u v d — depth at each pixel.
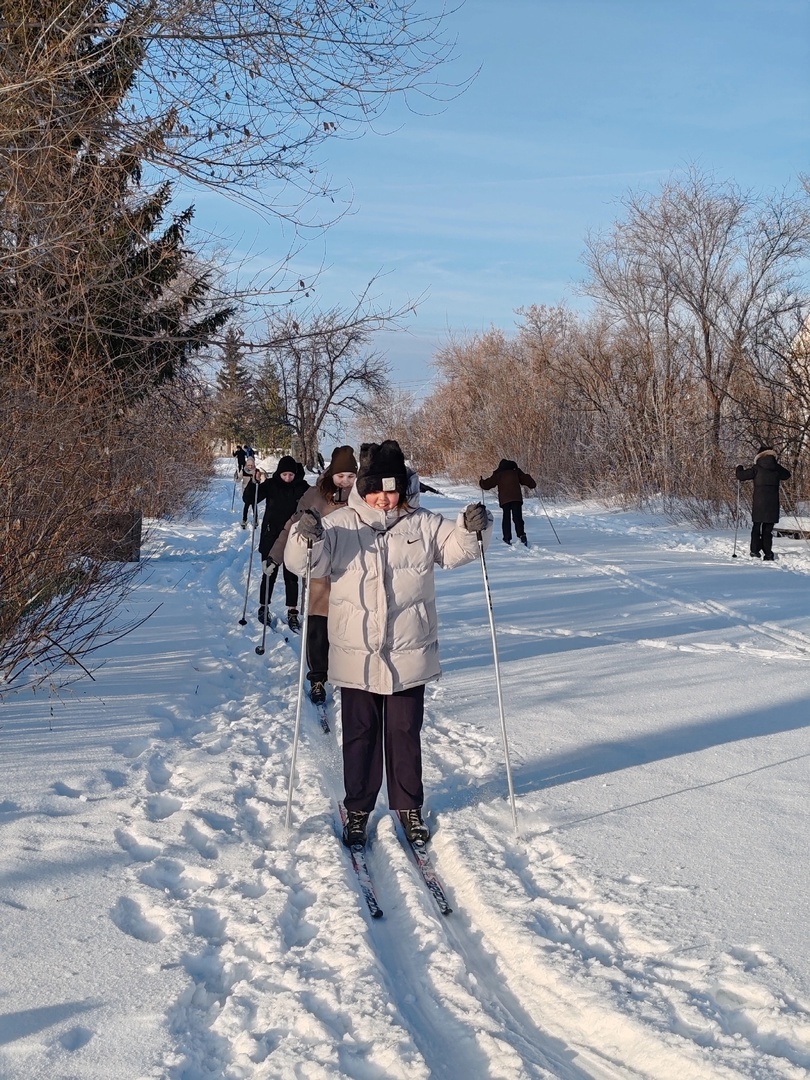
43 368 7.30
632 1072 2.83
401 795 4.49
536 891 3.89
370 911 3.80
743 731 6.00
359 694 4.50
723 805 4.73
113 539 7.71
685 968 3.24
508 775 4.52
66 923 3.53
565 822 4.57
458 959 3.38
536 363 36.78
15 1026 2.89
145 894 3.78
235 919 3.61
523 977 3.34
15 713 6.18
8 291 6.97
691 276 25.52
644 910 3.64
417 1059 2.76
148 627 9.58
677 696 6.91
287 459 9.89
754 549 15.92
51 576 6.65
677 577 13.55
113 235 7.34
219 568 15.53
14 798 4.71
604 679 7.46
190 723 6.41
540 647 8.73
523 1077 2.74
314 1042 2.86
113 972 3.21
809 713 6.40
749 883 3.85
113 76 6.70
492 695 7.05
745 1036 2.88
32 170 6.36
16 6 6.35
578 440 29.66
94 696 6.76
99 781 5.04
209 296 8.16
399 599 4.44
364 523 4.47
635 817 4.61
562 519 24.70
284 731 6.25
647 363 26.84
